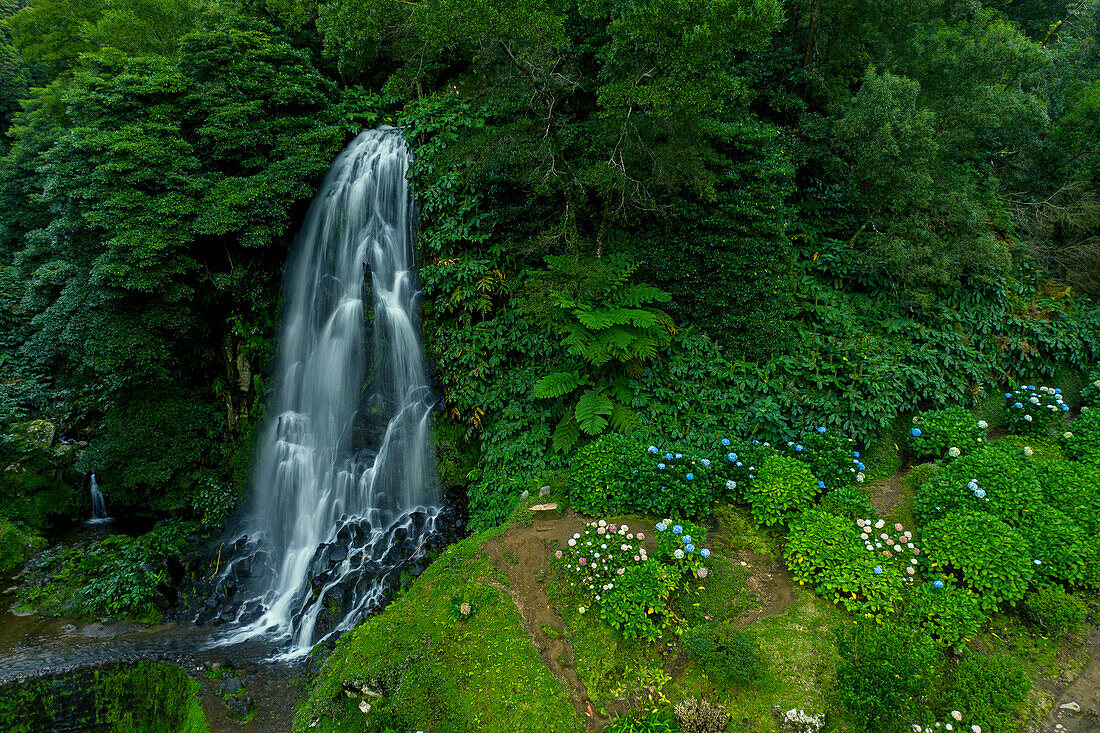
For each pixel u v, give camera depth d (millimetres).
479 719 4492
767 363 8125
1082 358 9367
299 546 9031
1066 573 5371
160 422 9523
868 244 9141
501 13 6574
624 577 5168
